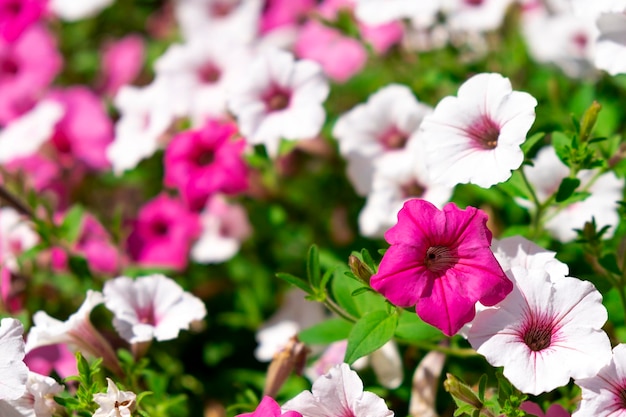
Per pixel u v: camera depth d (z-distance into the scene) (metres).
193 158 1.01
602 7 0.83
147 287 0.87
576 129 0.85
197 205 1.00
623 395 0.76
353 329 0.81
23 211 1.00
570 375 0.75
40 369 0.93
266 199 1.09
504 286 0.77
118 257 1.06
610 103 1.04
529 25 1.09
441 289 0.77
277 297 1.07
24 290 1.00
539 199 0.92
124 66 1.27
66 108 1.17
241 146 1.00
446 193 0.92
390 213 0.95
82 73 1.34
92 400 0.81
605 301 0.88
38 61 1.22
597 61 0.85
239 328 1.07
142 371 0.88
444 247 0.78
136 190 1.21
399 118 0.96
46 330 0.84
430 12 0.99
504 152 0.80
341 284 0.87
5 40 1.13
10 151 1.11
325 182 1.10
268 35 1.21
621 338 0.86
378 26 1.14
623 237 0.87
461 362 0.91
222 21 1.21
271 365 0.88
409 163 0.95
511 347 0.76
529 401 0.81
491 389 0.82
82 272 1.02
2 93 1.20
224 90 1.04
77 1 1.26
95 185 1.19
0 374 0.78
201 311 0.87
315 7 1.23
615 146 0.88
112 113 1.22
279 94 0.97
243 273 1.10
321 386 0.78
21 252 1.05
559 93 1.03
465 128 0.82
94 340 0.86
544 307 0.77
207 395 1.01
